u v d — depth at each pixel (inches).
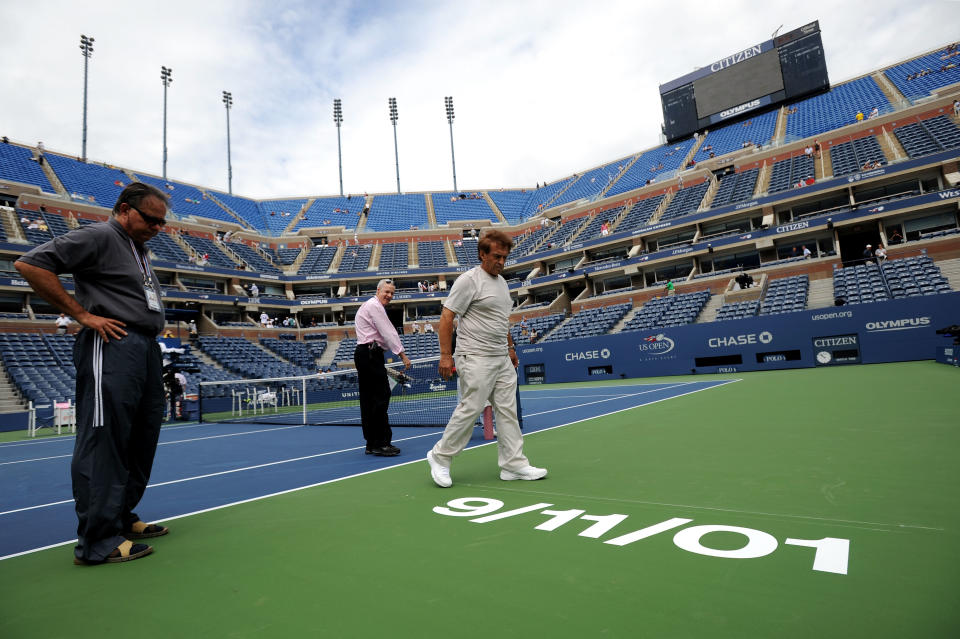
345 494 128.5
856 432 172.9
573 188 1600.6
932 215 812.0
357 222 1592.0
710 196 1090.1
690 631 53.1
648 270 1061.8
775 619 54.6
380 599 65.7
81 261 89.8
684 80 1473.9
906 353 568.1
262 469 178.4
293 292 1284.4
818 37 1288.1
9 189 1005.2
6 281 823.1
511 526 93.6
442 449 133.0
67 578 79.7
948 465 121.1
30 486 175.6
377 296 193.0
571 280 1139.3
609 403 367.6
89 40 1416.1
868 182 840.9
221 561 83.5
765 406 269.0
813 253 908.0
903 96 1097.4
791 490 107.3
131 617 64.2
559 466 149.2
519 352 869.2
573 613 58.9
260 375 867.4
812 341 624.1
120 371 90.5
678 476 126.7
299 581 73.2
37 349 732.0
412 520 101.3
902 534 78.0
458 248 1437.0
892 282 665.6
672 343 728.3
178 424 473.4
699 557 73.6
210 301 1056.8
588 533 87.1
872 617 53.8
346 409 564.1
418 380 485.4
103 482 87.4
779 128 1245.7
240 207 1587.1
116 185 1299.2
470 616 59.6
